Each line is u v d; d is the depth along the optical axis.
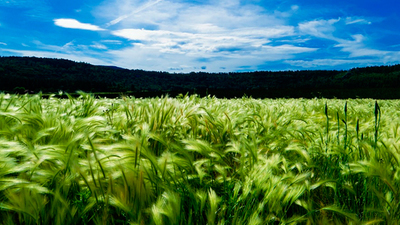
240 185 1.38
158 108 2.35
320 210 1.32
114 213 1.28
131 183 1.17
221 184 1.57
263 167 1.50
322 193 1.71
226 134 2.37
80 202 1.17
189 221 1.11
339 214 1.33
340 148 1.96
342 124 3.21
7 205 1.00
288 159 1.93
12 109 2.13
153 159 1.24
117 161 1.20
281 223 1.21
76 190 1.25
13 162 1.20
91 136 1.67
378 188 1.60
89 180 1.20
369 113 5.00
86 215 1.21
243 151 1.68
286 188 1.30
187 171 1.46
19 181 1.08
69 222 1.08
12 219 1.16
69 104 3.19
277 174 1.64
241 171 1.53
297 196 1.27
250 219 1.13
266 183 1.36
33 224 1.08
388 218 1.26
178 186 1.34
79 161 1.22
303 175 1.45
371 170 1.42
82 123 1.75
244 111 3.53
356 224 1.22
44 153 1.21
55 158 1.21
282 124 3.14
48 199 1.20
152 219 1.06
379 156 1.84
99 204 1.18
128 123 2.32
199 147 1.61
